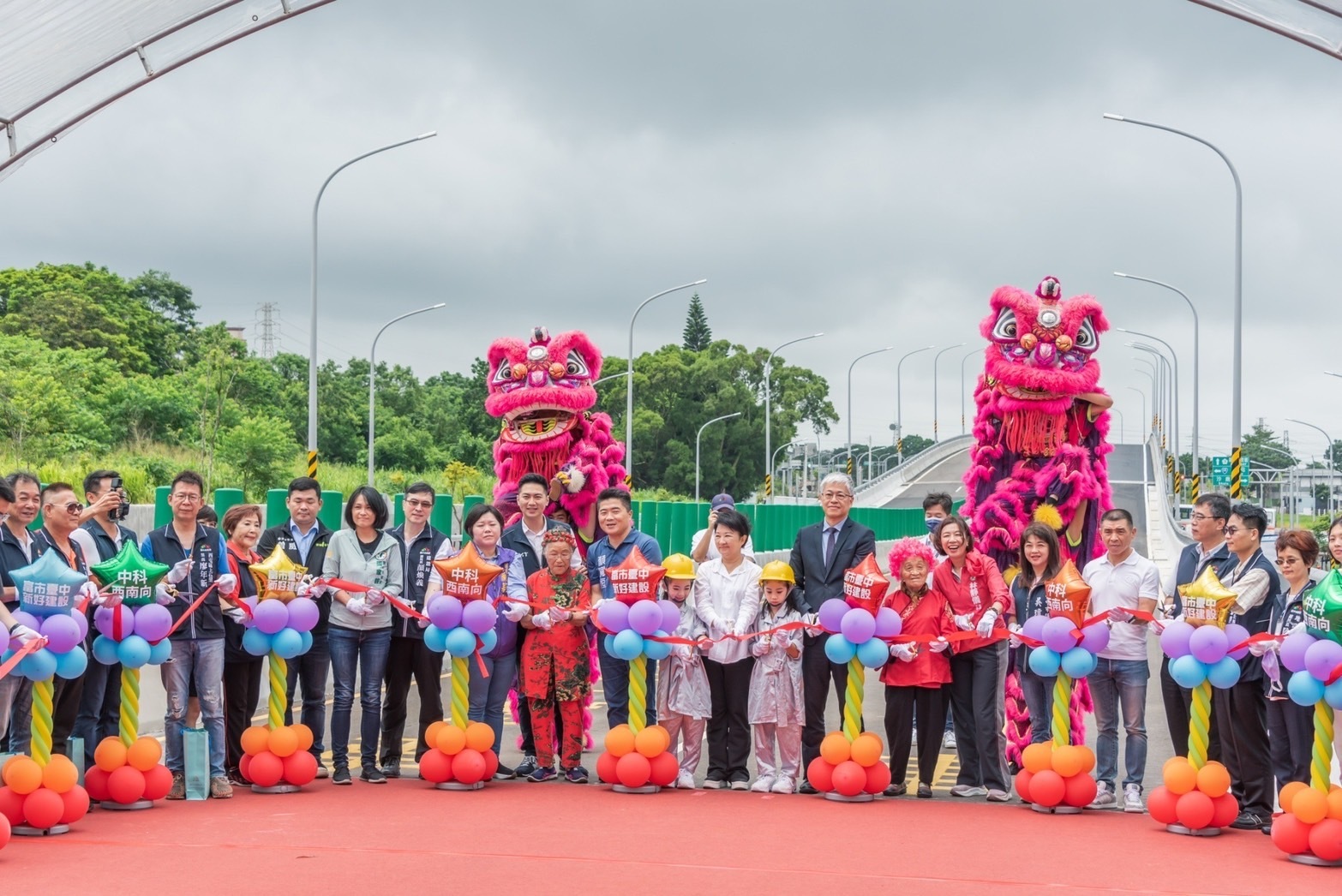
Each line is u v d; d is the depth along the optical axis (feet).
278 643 31.32
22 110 37.52
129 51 37.32
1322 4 36.24
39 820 26.66
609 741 32.37
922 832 28.19
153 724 40.73
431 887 23.06
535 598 34.06
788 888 23.31
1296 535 28.63
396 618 33.53
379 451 205.67
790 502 193.67
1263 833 28.71
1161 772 37.27
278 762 31.50
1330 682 25.99
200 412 139.13
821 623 32.12
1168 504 197.67
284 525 33.81
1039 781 30.35
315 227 99.04
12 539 29.48
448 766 32.30
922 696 32.42
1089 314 41.81
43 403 118.21
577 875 24.00
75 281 177.17
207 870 24.00
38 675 26.91
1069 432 41.86
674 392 265.54
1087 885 23.98
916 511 175.52
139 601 29.37
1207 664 28.43
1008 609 32.17
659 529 82.12
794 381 293.64
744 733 33.17
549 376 45.65
